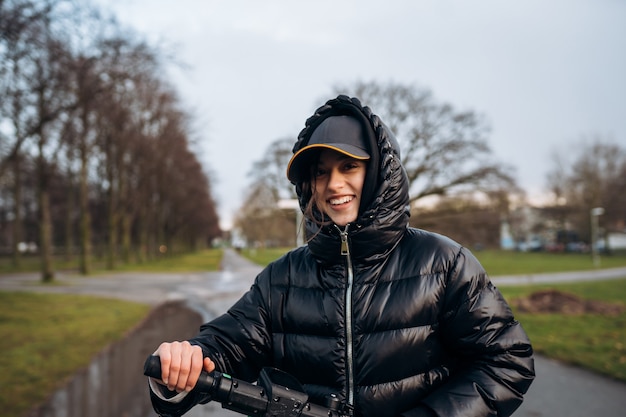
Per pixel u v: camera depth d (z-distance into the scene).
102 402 4.74
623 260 42.12
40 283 19.61
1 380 5.39
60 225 50.41
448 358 1.32
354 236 1.28
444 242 1.36
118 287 18.22
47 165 18.83
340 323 1.30
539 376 5.48
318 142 1.31
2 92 8.45
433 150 20.64
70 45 8.51
